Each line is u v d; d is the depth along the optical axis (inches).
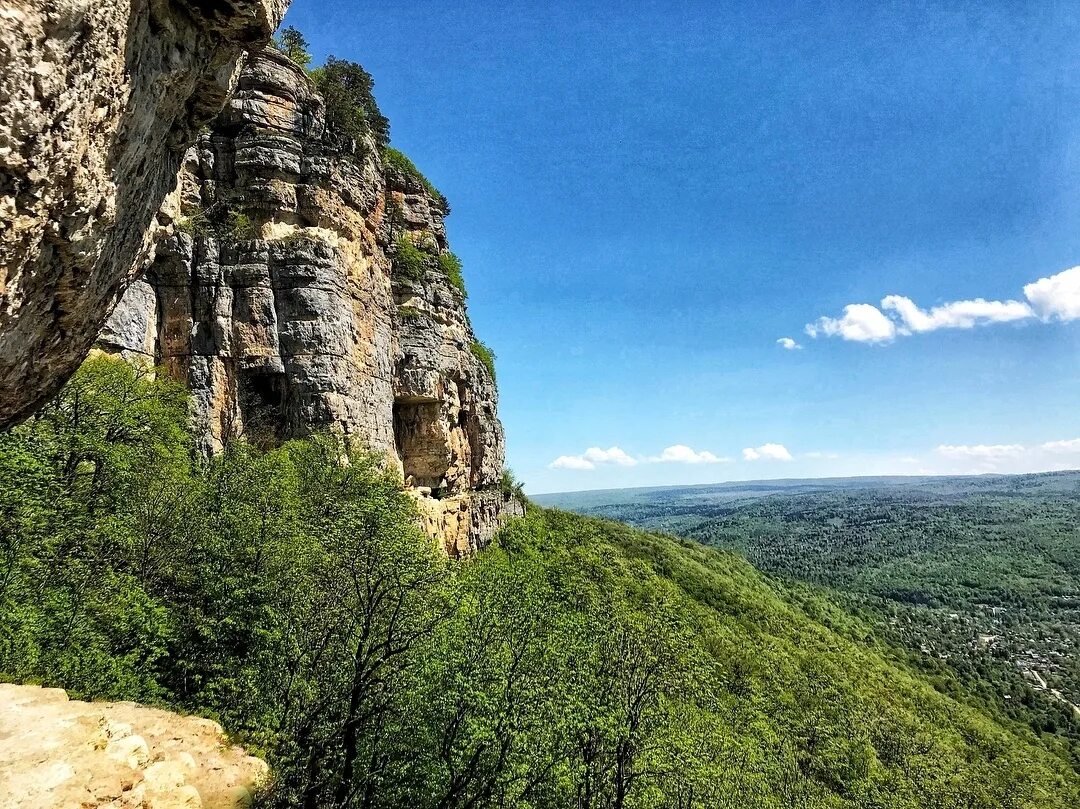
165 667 780.0
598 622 1034.7
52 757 415.8
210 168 1419.8
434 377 1891.0
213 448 1280.8
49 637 638.5
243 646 790.5
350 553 774.5
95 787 406.6
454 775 700.0
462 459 2149.4
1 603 605.3
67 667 618.2
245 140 1438.2
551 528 3147.1
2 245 282.0
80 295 374.6
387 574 733.9
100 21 283.6
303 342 1369.3
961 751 2511.1
